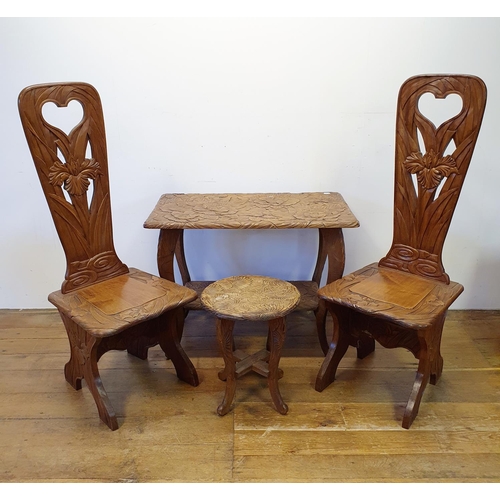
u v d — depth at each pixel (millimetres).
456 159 1858
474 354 2352
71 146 1880
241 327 2641
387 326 1984
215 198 2451
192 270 2754
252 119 2426
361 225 2633
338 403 2035
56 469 1727
